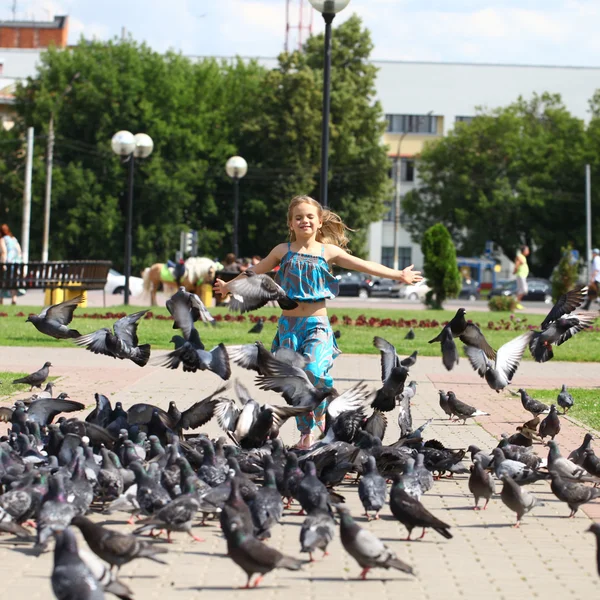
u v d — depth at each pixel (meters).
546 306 51.12
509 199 72.06
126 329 9.39
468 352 9.77
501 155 75.44
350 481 9.32
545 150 73.19
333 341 10.20
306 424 9.79
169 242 65.62
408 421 10.70
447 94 88.25
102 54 67.19
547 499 8.77
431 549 7.10
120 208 66.00
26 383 14.05
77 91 65.50
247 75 73.50
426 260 38.56
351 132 66.62
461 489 9.12
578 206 71.75
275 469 7.99
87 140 66.38
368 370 17.69
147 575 6.38
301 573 6.45
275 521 7.02
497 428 12.46
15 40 101.38
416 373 18.12
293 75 65.50
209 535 7.38
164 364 8.72
